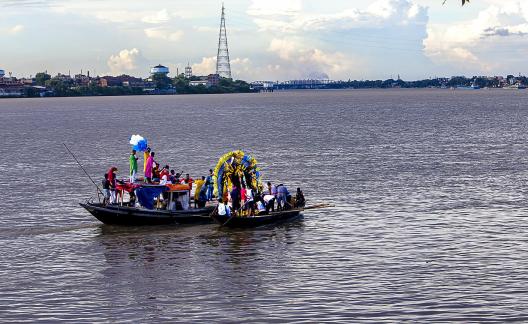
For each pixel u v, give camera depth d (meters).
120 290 33.16
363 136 117.31
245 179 48.03
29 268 36.81
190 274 35.56
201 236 43.81
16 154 94.19
